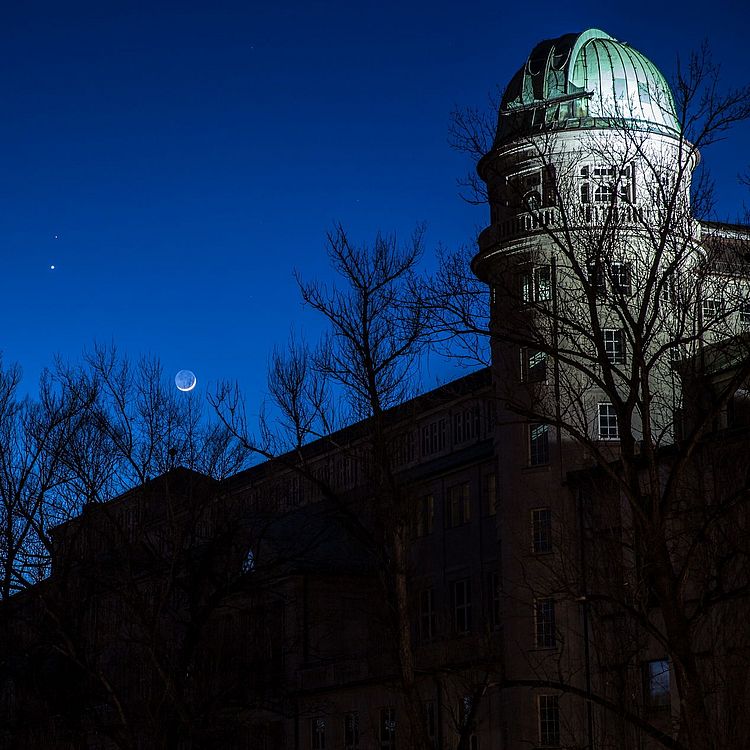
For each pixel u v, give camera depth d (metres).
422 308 26.95
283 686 56.03
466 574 56.28
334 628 60.34
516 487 47.56
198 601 43.88
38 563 42.41
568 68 47.16
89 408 43.78
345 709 55.12
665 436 43.50
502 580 47.53
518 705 45.34
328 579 60.66
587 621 39.16
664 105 47.28
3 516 42.72
